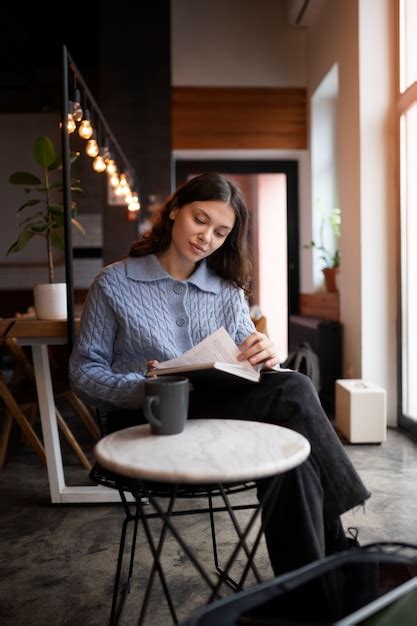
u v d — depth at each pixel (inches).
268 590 33.9
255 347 54.7
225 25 244.7
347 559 36.6
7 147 301.1
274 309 276.1
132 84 245.0
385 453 123.8
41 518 89.6
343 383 140.4
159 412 45.4
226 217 62.8
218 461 38.4
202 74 245.0
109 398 56.3
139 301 62.9
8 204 279.1
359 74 153.6
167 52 245.1
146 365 62.4
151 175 246.5
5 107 299.7
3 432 116.6
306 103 245.1
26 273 293.9
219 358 54.2
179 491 51.2
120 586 67.2
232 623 31.0
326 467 49.9
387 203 153.1
